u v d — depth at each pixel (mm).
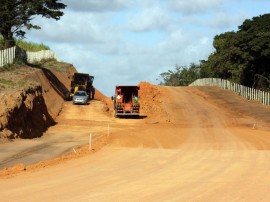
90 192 15352
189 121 55938
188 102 69188
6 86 42406
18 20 66250
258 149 30672
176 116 59250
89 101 72000
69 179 18328
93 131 45969
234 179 18109
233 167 21703
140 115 61344
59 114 58906
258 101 71062
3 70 56375
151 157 25750
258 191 15461
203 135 39500
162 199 14086
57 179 18375
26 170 21125
